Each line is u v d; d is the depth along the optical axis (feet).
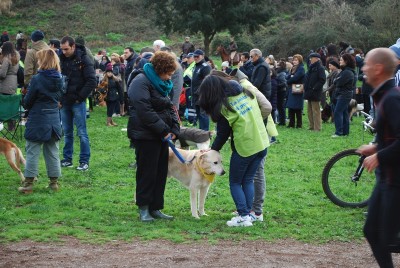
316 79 50.83
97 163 34.88
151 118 22.09
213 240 20.52
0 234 20.47
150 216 23.32
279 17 143.02
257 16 120.37
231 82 21.89
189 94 50.24
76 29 137.18
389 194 14.32
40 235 20.52
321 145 43.88
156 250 19.17
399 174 14.24
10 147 28.86
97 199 26.50
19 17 141.08
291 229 22.38
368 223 14.92
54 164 27.68
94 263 17.69
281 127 54.39
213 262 18.04
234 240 20.75
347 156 27.27
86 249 19.16
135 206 25.66
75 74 31.71
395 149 14.02
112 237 20.67
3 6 138.51
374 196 14.85
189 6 116.37
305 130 52.24
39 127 26.53
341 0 137.90
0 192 27.30
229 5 116.98
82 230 21.47
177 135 23.61
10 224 22.04
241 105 21.75
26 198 25.95
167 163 23.49
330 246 20.48
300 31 123.13
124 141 43.65
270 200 27.22
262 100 22.48
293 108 52.95
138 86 22.18
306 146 43.45
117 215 24.00
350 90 47.73
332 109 56.18
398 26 116.78
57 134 27.17
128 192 28.12
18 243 19.65
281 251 19.60
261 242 20.65
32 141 26.81
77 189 28.40
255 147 21.83
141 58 34.14
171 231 21.62
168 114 23.06
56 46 39.50
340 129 48.21
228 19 117.80
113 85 51.21
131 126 22.75
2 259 17.89
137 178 23.03
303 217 24.47
